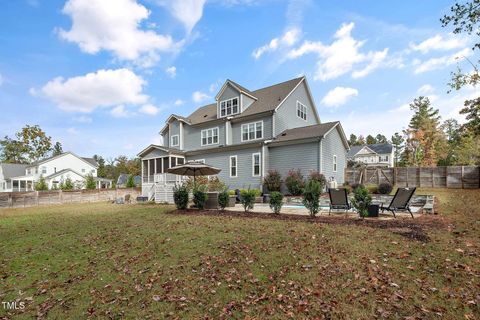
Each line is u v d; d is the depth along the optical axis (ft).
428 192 56.54
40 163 146.92
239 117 72.79
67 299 14.62
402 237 19.34
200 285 14.69
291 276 14.67
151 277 16.22
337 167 68.13
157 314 12.41
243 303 12.65
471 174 62.54
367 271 14.52
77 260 20.44
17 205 71.72
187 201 42.16
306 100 82.94
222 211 37.47
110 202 77.51
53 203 77.87
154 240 23.52
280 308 11.99
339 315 11.09
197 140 83.82
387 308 11.28
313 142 58.08
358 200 27.17
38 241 26.48
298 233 21.94
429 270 14.17
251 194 36.29
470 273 13.51
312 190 28.96
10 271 18.98
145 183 76.23
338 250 17.58
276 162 63.87
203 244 21.11
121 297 14.32
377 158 159.02
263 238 21.25
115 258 20.08
